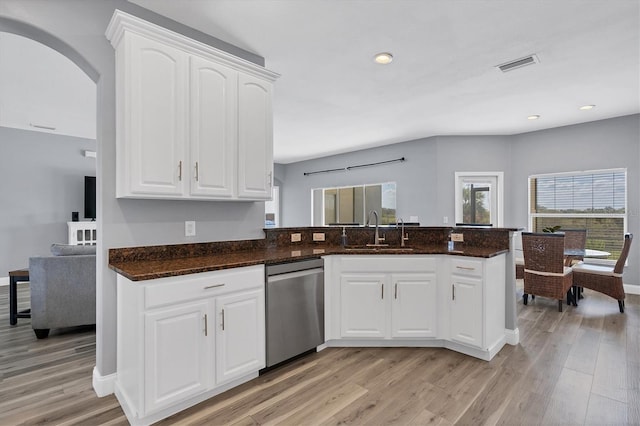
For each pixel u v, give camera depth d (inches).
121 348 80.4
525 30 97.6
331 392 83.4
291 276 97.2
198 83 88.0
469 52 111.0
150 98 80.4
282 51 110.2
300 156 315.3
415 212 243.1
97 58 82.3
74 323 124.2
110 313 84.4
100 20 82.8
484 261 100.0
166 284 72.3
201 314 77.7
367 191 284.7
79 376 92.9
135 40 78.4
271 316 91.9
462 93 148.8
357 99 156.9
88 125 204.8
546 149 210.1
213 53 90.0
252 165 99.3
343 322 109.6
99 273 85.0
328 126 204.7
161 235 93.2
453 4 85.6
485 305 100.2
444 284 108.9
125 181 77.9
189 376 75.6
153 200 91.7
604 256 160.7
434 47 107.7
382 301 108.8
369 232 133.7
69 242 218.7
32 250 217.6
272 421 72.1
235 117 95.6
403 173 250.8
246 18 91.7
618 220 186.2
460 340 105.3
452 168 228.7
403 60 116.8
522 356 104.2
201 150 88.5
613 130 185.3
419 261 108.8
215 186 91.1
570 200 202.7
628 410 75.6
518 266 175.8
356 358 102.4
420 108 169.3
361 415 74.2
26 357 105.4
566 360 101.2
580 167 196.5
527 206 217.5
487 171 226.2
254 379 89.5
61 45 80.9
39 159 220.5
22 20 73.6
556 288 151.4
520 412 75.1
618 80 134.0
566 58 115.3
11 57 116.0
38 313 120.3
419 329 109.2
